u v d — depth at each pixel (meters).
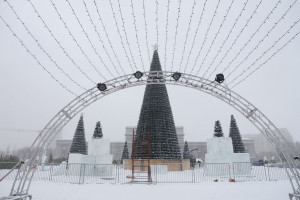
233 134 28.19
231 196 11.59
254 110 11.77
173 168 27.36
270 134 11.32
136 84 12.77
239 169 22.31
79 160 23.14
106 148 24.16
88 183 17.25
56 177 20.81
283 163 10.86
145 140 27.95
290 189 13.37
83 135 28.50
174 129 29.75
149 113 29.27
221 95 12.48
